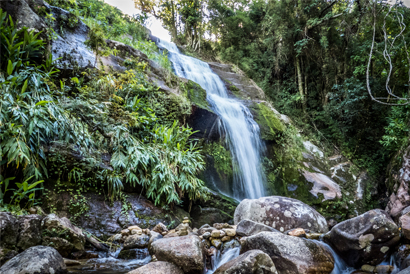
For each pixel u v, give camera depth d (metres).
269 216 3.91
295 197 7.33
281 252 2.64
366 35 9.46
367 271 2.85
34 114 3.58
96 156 4.33
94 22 7.33
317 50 10.68
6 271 2.10
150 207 4.58
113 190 4.21
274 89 11.42
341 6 9.83
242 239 3.23
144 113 5.60
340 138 9.70
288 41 10.99
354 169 8.65
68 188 3.94
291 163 7.97
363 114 9.63
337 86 9.66
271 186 7.72
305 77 11.02
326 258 2.80
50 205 3.69
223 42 13.44
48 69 4.68
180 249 2.71
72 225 3.43
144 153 4.68
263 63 12.34
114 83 5.36
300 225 3.75
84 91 4.76
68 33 5.67
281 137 8.52
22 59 4.25
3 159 3.30
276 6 10.91
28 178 3.26
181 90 7.18
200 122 6.86
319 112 10.30
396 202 5.25
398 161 6.52
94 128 4.61
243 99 9.62
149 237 3.61
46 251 2.41
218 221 5.54
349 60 10.13
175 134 5.62
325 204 7.01
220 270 2.43
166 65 7.52
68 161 4.01
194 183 5.13
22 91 3.67
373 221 2.92
